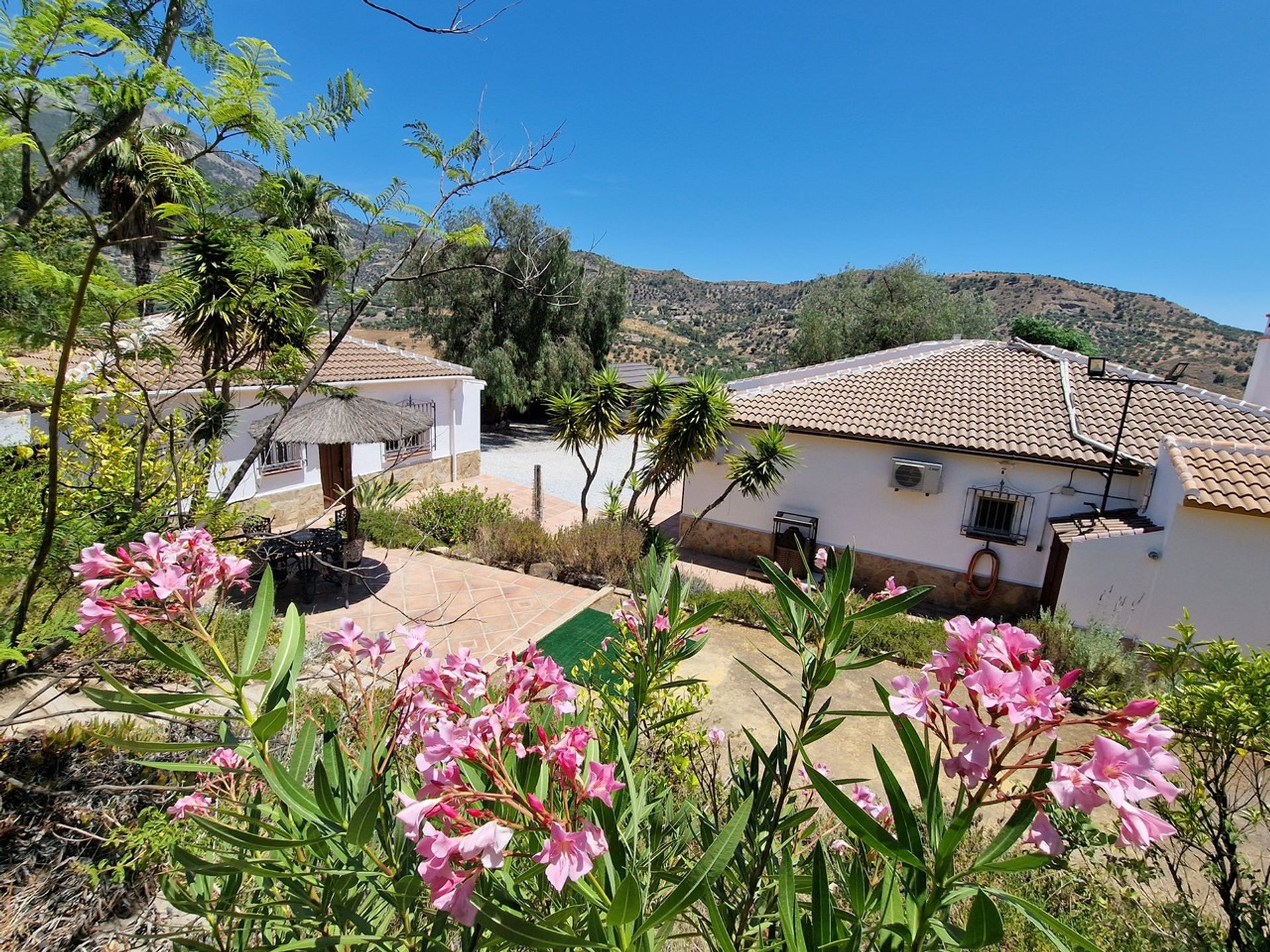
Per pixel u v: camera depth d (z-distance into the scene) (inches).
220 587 57.5
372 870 49.1
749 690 284.4
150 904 100.3
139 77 84.0
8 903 97.7
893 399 482.6
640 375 1102.4
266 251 108.3
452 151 132.4
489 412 1151.0
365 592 364.5
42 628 100.9
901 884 42.3
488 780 47.1
